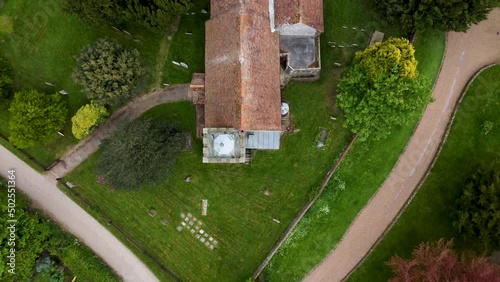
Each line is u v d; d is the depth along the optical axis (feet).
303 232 143.95
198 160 145.48
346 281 144.66
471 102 145.69
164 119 144.87
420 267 129.29
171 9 127.54
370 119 127.03
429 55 143.54
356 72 126.52
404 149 145.38
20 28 146.72
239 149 123.75
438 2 122.21
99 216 147.23
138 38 145.18
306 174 143.84
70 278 147.74
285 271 144.97
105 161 130.93
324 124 143.84
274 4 128.98
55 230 146.10
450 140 145.48
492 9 135.54
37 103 133.80
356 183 144.46
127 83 131.95
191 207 146.51
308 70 135.03
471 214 130.62
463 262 126.52
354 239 145.18
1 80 136.98
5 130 148.46
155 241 147.43
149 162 128.57
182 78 145.59
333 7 143.74
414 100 125.08
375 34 142.82
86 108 136.87
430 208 144.77
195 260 146.51
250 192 145.28
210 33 130.62
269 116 126.72
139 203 147.33
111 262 147.74
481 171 133.28
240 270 145.38
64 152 147.84
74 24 146.00
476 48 145.79
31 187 148.97
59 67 147.02
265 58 126.62
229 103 124.16
